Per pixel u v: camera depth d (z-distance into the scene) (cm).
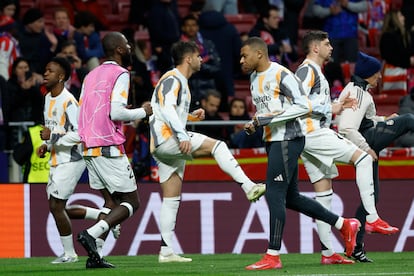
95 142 2412
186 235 3155
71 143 2636
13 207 3127
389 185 3200
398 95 4434
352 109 2616
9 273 2348
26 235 3125
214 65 4044
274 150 2356
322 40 2500
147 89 3891
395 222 3200
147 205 3145
